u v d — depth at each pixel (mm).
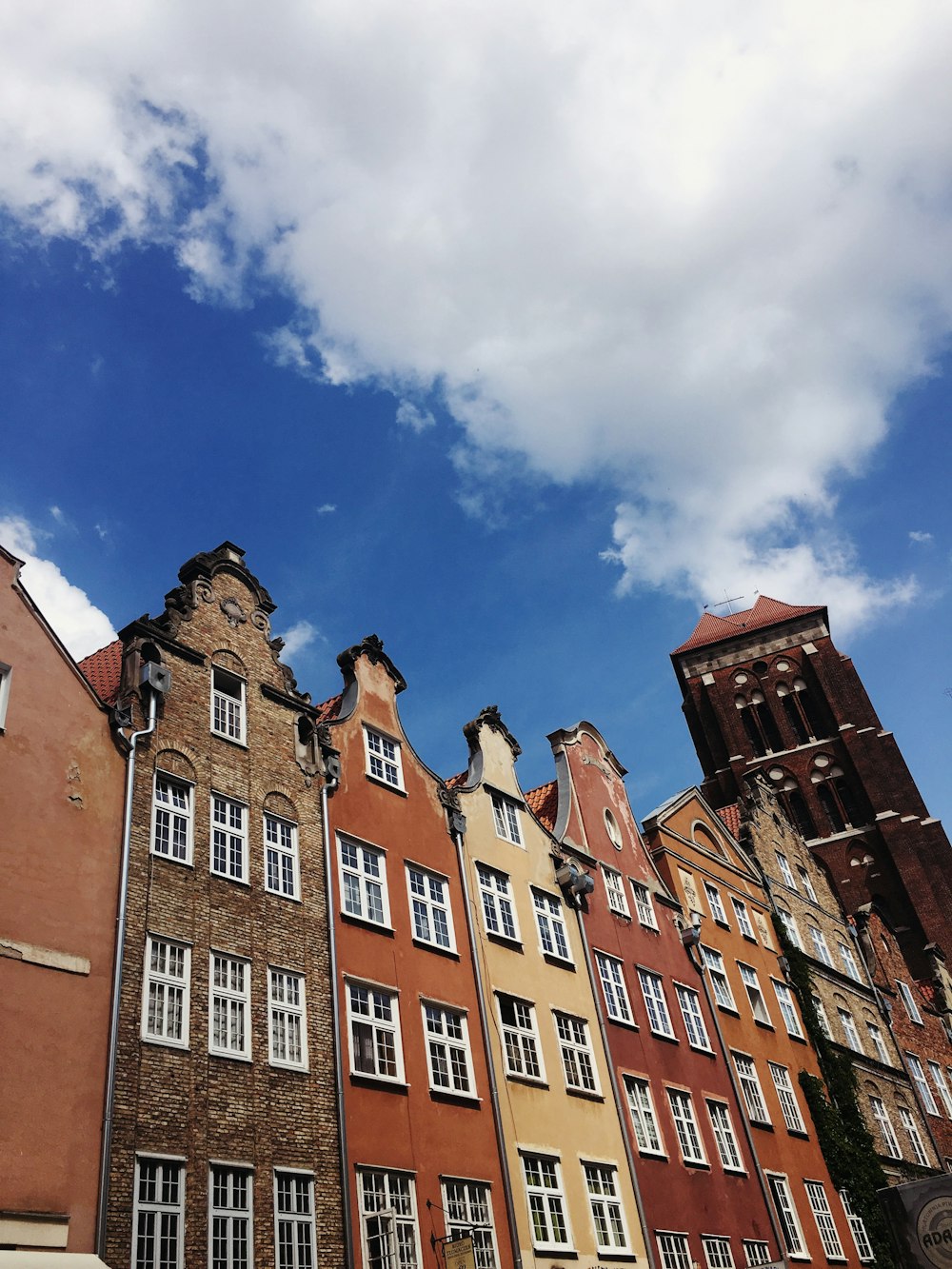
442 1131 23188
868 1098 44625
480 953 27422
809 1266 33438
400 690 30078
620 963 33156
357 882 24938
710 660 89000
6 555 20828
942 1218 25078
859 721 81062
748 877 46375
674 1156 30266
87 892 18953
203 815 21781
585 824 36031
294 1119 20078
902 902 73125
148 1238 16969
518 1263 23062
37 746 19547
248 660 25109
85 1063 17469
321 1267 19094
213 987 20094
